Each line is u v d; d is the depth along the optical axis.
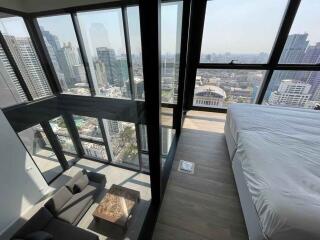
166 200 1.74
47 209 2.24
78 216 2.31
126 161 2.98
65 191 2.57
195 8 2.72
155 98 0.98
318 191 1.02
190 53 3.16
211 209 1.64
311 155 1.36
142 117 1.29
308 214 0.88
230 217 1.57
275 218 0.92
